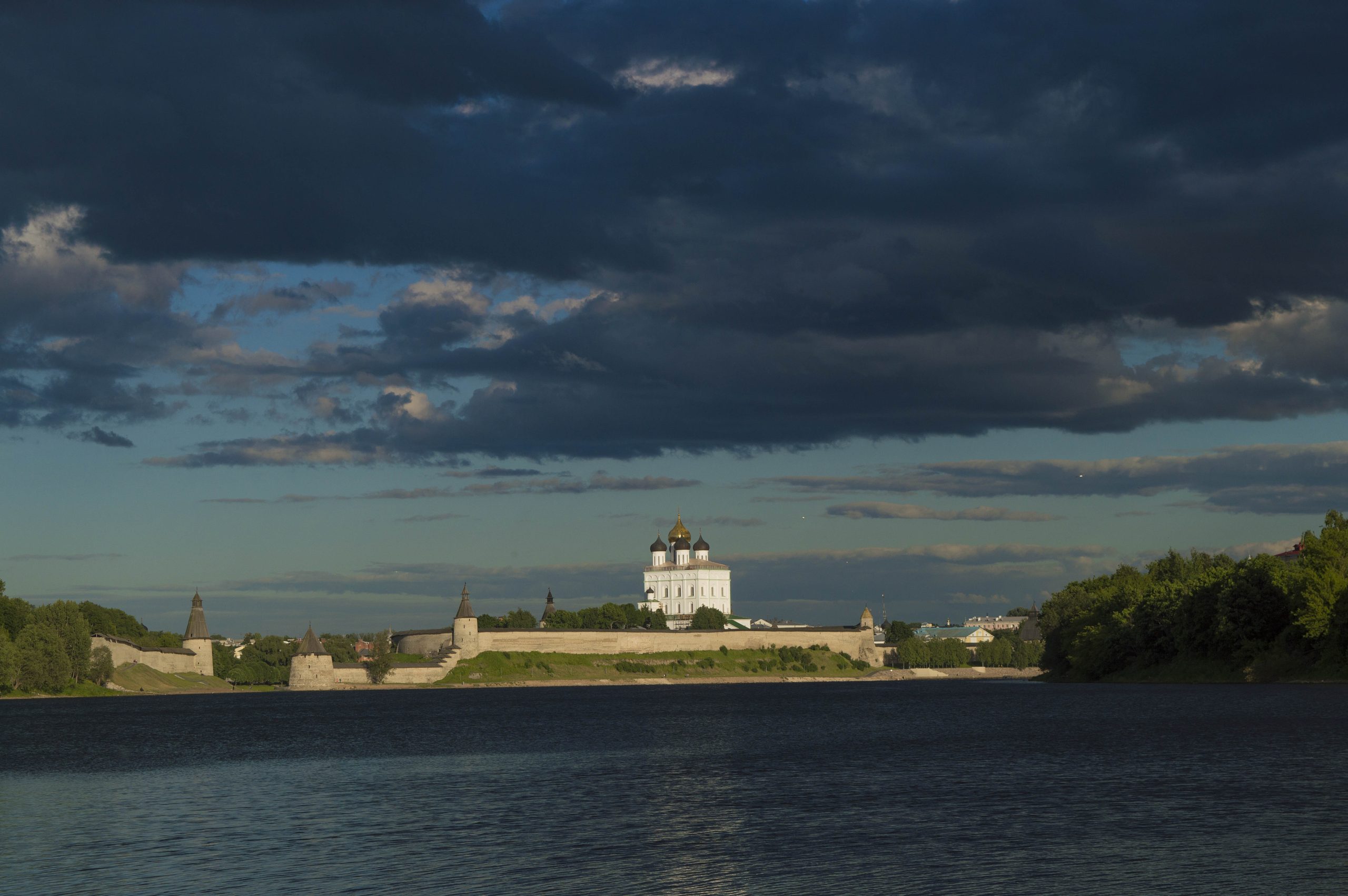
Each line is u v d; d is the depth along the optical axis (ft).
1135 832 162.61
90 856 167.22
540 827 182.19
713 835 171.22
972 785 217.56
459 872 148.97
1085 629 642.63
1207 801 185.57
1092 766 238.27
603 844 165.37
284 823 193.67
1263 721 316.81
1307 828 161.07
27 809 219.82
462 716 525.34
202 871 154.51
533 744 347.36
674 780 240.12
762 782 233.14
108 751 357.61
